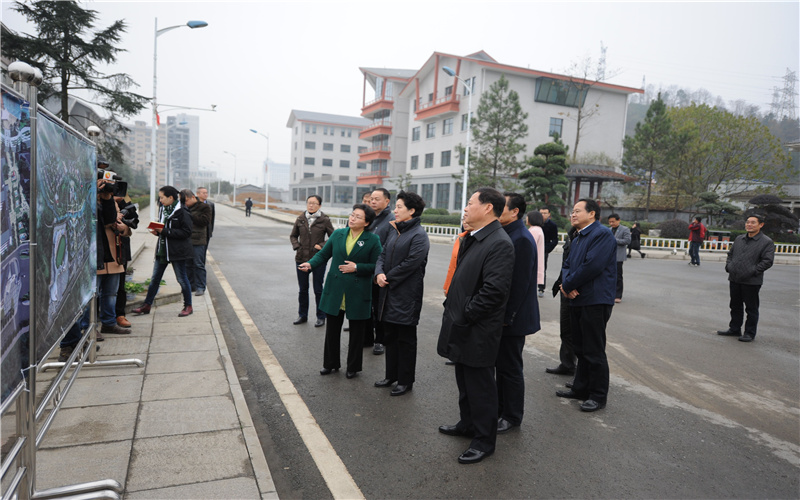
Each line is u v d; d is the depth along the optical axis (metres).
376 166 50.41
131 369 4.53
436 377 4.89
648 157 30.91
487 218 3.30
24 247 2.26
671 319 8.05
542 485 3.04
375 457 3.31
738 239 6.96
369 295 4.71
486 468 3.21
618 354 5.96
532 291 3.74
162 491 2.70
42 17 20.73
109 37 22.06
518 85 32.34
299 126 72.56
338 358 4.86
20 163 2.20
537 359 5.66
